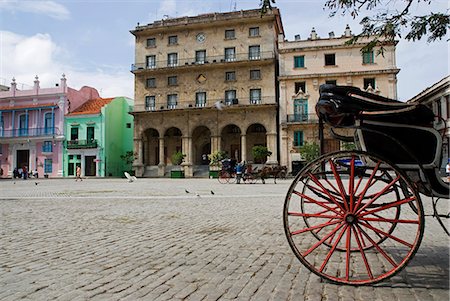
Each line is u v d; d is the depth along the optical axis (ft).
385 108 10.93
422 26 14.79
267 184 76.84
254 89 144.05
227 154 143.33
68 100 160.97
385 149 11.25
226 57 148.56
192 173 145.69
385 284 11.16
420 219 10.34
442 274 12.10
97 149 154.92
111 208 32.50
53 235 19.98
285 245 16.81
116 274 12.57
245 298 10.12
